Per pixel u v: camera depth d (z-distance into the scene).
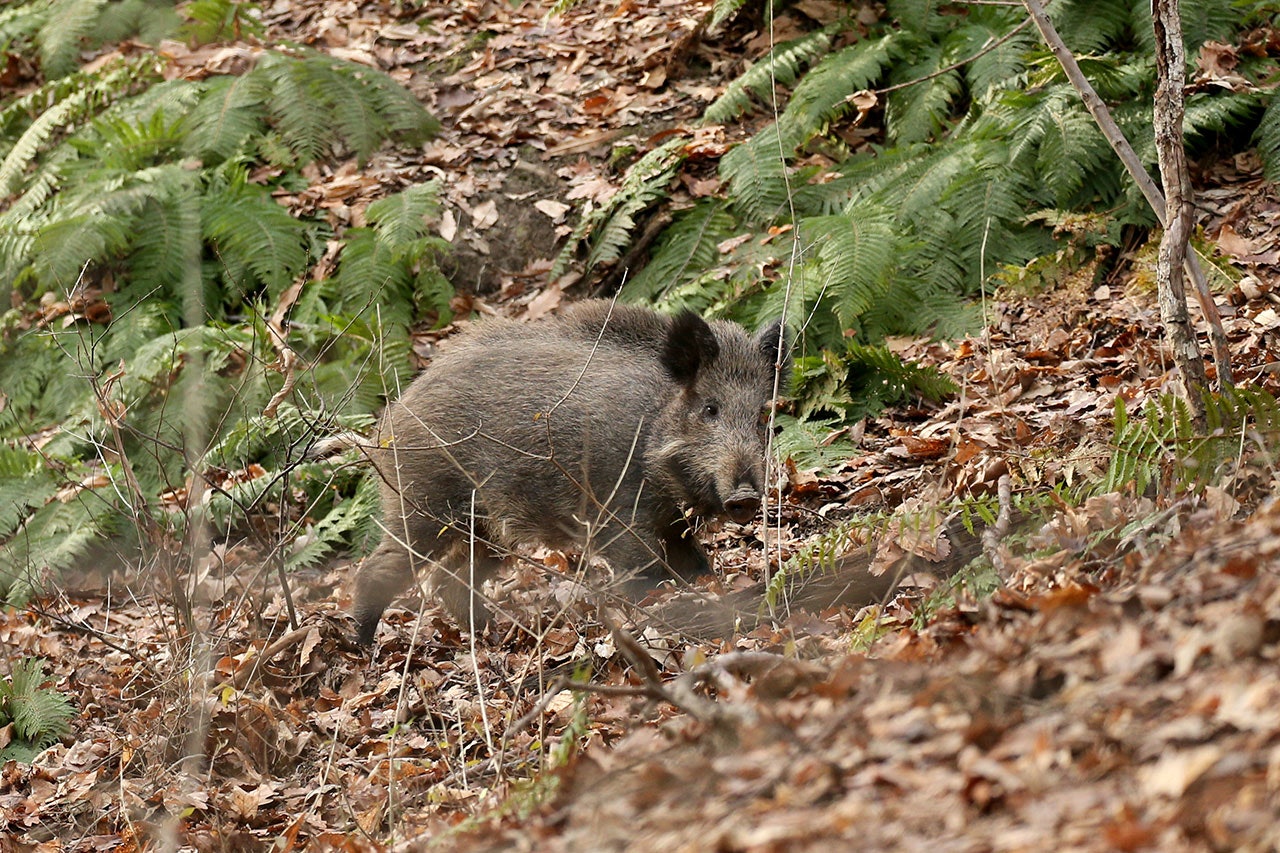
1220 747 4.02
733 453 10.84
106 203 17.39
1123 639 4.87
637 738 6.07
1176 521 6.79
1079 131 15.03
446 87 20.06
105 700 11.40
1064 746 4.36
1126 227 14.72
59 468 14.91
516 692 8.16
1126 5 16.42
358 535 14.16
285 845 8.19
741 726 5.34
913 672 5.29
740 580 10.86
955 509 8.67
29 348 17.12
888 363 13.48
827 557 8.65
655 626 9.20
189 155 18.59
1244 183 14.61
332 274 17.25
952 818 4.14
